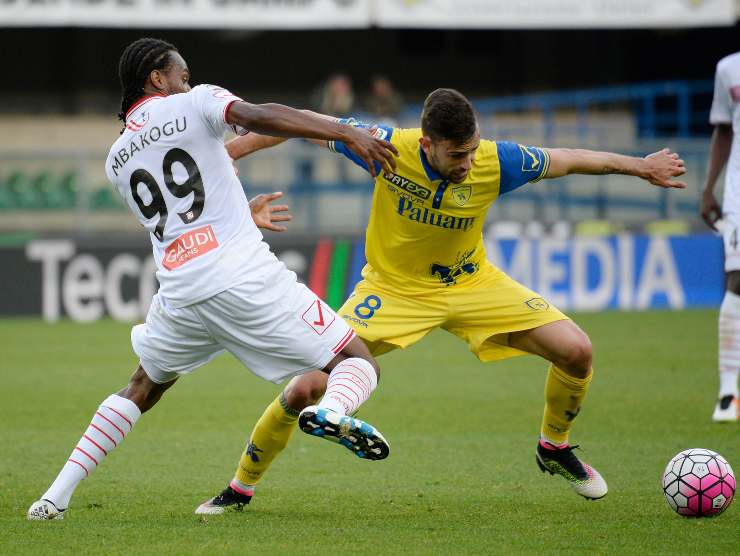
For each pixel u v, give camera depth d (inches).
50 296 2180.1
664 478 764.0
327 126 674.8
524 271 2247.8
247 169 2306.8
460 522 746.8
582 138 2844.5
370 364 704.4
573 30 3324.3
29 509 759.7
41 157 2255.2
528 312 810.2
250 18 2618.1
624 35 3339.1
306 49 3265.3
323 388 756.0
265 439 767.7
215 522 746.8
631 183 2468.0
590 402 1290.6
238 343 709.3
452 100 730.8
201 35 3208.7
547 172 782.5
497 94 3334.2
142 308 2193.7
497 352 833.5
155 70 717.3
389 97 2775.6
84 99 3115.2
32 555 649.6
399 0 2655.0
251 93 3262.8
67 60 3090.6
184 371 734.5
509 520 753.6
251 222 713.0
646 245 2310.5
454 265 814.5
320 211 2335.1
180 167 695.7
